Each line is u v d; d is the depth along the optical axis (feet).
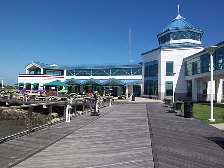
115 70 204.03
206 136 37.37
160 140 33.71
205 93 141.08
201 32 164.35
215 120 56.34
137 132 39.50
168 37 166.50
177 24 166.09
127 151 27.76
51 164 23.04
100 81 198.70
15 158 24.11
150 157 25.53
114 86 193.77
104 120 54.44
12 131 43.75
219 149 29.55
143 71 186.70
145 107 95.30
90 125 46.65
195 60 132.87
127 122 51.29
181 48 153.07
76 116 60.54
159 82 158.20
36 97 119.75
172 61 154.61
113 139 33.99
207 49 58.75
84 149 28.53
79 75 212.02
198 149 29.35
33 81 199.82
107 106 98.89
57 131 38.81
